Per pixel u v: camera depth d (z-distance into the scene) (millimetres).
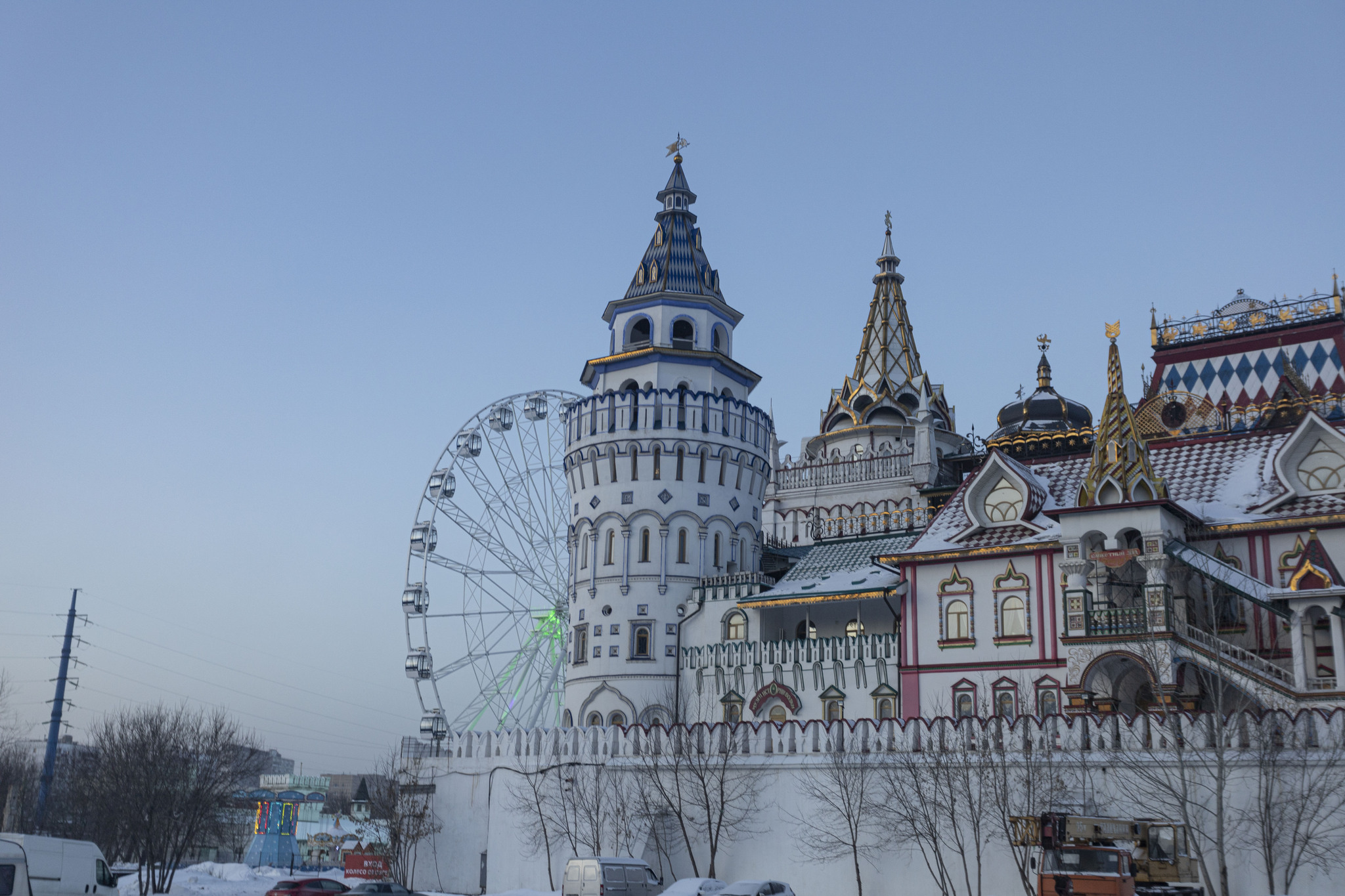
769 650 71562
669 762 58406
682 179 90125
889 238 107250
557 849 60562
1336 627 48906
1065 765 49281
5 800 102125
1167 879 44188
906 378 101875
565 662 95938
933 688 61906
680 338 84812
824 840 53500
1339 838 43656
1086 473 63500
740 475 81875
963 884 49656
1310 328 68500
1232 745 46562
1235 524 55688
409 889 62625
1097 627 53906
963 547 62562
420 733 92688
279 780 170375
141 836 77688
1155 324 73250
